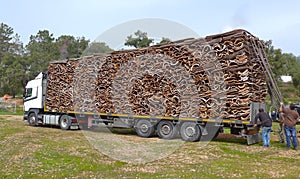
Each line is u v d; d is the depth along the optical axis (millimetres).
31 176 5582
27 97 15758
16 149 8273
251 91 9336
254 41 9852
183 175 5762
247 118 9273
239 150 8711
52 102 14492
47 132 12570
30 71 38094
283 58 37094
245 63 9266
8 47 47344
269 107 10742
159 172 5980
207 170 6227
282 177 5758
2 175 5605
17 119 18781
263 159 7516
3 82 41312
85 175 5691
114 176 5641
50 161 6859
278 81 37031
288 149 8953
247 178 5641
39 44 42406
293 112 9133
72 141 9930
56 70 14391
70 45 41188
